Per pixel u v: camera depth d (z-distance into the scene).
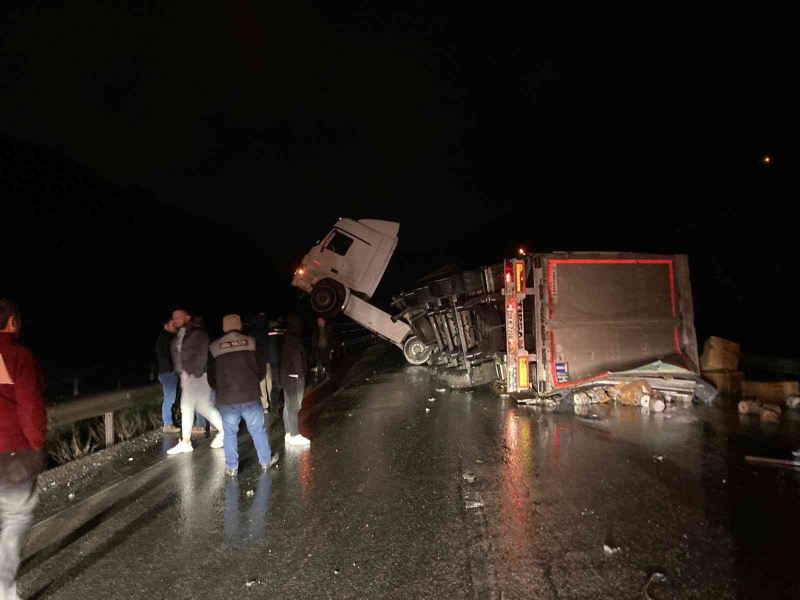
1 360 4.02
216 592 4.39
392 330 19.73
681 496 6.04
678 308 11.95
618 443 8.34
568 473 6.94
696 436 8.65
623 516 5.53
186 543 5.33
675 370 11.51
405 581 4.41
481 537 5.16
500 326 14.52
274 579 4.55
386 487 6.72
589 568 4.50
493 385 14.62
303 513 5.99
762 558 4.59
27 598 4.39
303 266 19.66
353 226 19.64
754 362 13.43
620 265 11.93
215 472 7.69
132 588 4.50
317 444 9.16
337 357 26.28
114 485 7.20
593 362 11.63
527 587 4.23
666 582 4.24
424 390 14.79
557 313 11.69
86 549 5.27
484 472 7.12
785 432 8.78
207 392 8.81
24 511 4.09
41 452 4.22
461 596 4.15
